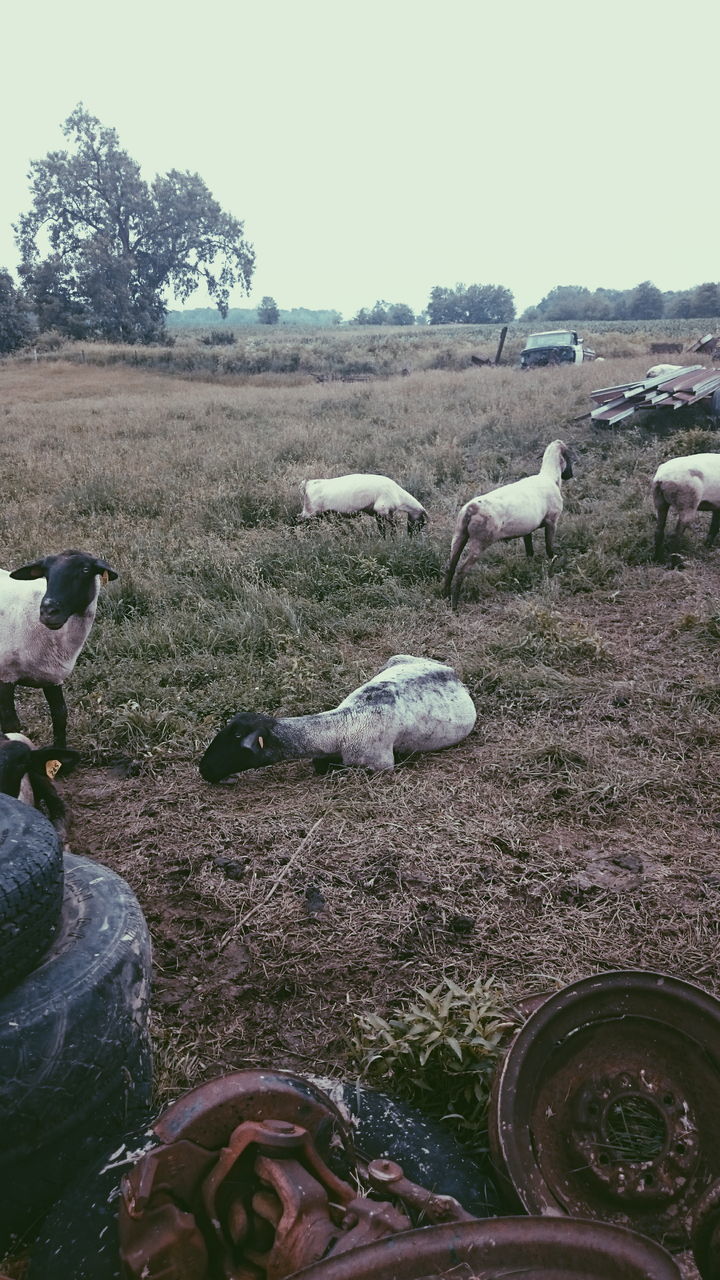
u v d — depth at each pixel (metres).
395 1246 1.84
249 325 142.00
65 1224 2.39
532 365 32.25
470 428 16.55
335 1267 1.81
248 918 4.16
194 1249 2.04
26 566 5.37
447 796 5.19
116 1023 2.70
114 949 2.80
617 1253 1.83
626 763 5.42
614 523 10.38
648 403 14.70
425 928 4.05
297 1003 3.66
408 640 7.61
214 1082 2.23
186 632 7.69
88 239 74.44
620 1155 2.50
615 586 8.88
